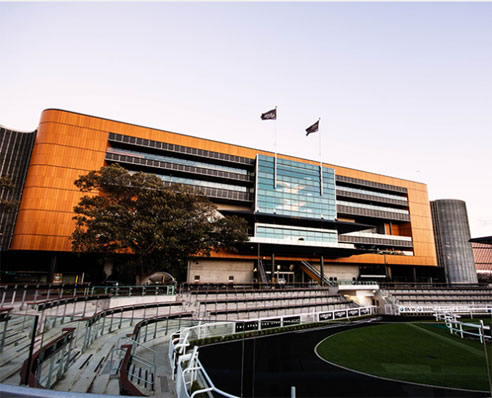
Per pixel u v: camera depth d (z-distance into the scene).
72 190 39.56
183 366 8.99
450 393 6.81
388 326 18.27
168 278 42.25
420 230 65.81
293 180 53.25
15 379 7.01
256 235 48.12
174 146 48.19
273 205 50.53
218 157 50.97
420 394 7.06
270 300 33.09
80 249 26.56
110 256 34.84
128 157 44.84
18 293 22.38
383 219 64.38
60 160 40.00
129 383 7.37
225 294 31.98
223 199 50.59
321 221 52.12
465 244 76.75
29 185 38.31
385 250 63.44
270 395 7.34
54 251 37.09
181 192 29.17
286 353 14.15
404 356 10.79
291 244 44.94
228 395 6.77
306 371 9.45
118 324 13.55
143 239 25.78
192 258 44.47
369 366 10.02
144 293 26.02
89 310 20.48
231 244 34.09
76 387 8.35
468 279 73.62
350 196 60.78
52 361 8.22
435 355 9.61
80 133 42.19
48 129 40.44
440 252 77.25
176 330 13.30
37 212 37.31
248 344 8.05
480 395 6.51
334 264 59.88
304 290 39.62
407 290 50.09
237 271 51.28
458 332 13.81
